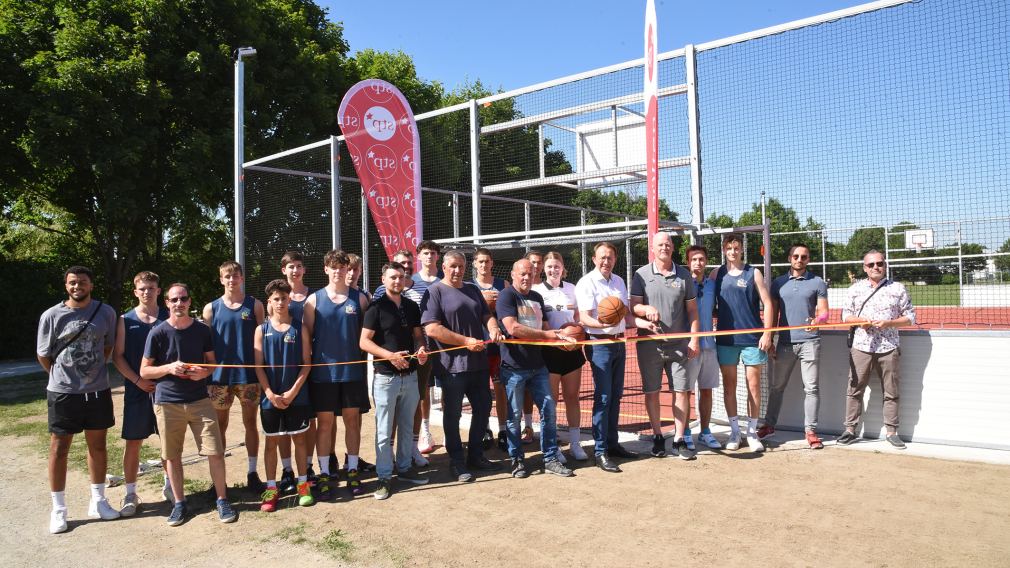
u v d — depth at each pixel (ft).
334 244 27.58
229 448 20.02
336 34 61.67
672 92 20.89
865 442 17.89
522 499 14.25
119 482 16.83
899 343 17.57
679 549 11.20
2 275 51.52
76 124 39.60
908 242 25.14
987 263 26.05
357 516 13.60
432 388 24.43
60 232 58.54
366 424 22.52
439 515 13.44
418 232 26.84
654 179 18.15
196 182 45.47
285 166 48.96
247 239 34.58
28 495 15.80
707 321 17.88
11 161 46.21
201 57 45.57
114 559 11.73
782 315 18.39
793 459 16.62
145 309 14.76
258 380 14.69
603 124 28.48
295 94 50.93
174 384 13.52
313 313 15.10
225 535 12.76
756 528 12.03
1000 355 16.51
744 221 21.15
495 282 19.75
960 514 12.44
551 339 16.19
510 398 16.10
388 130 26.25
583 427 21.48
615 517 12.87
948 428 17.22
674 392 17.35
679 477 15.44
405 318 15.69
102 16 43.09
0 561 11.72
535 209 46.34
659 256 17.03
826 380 19.01
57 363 13.37
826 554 10.80
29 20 42.80
